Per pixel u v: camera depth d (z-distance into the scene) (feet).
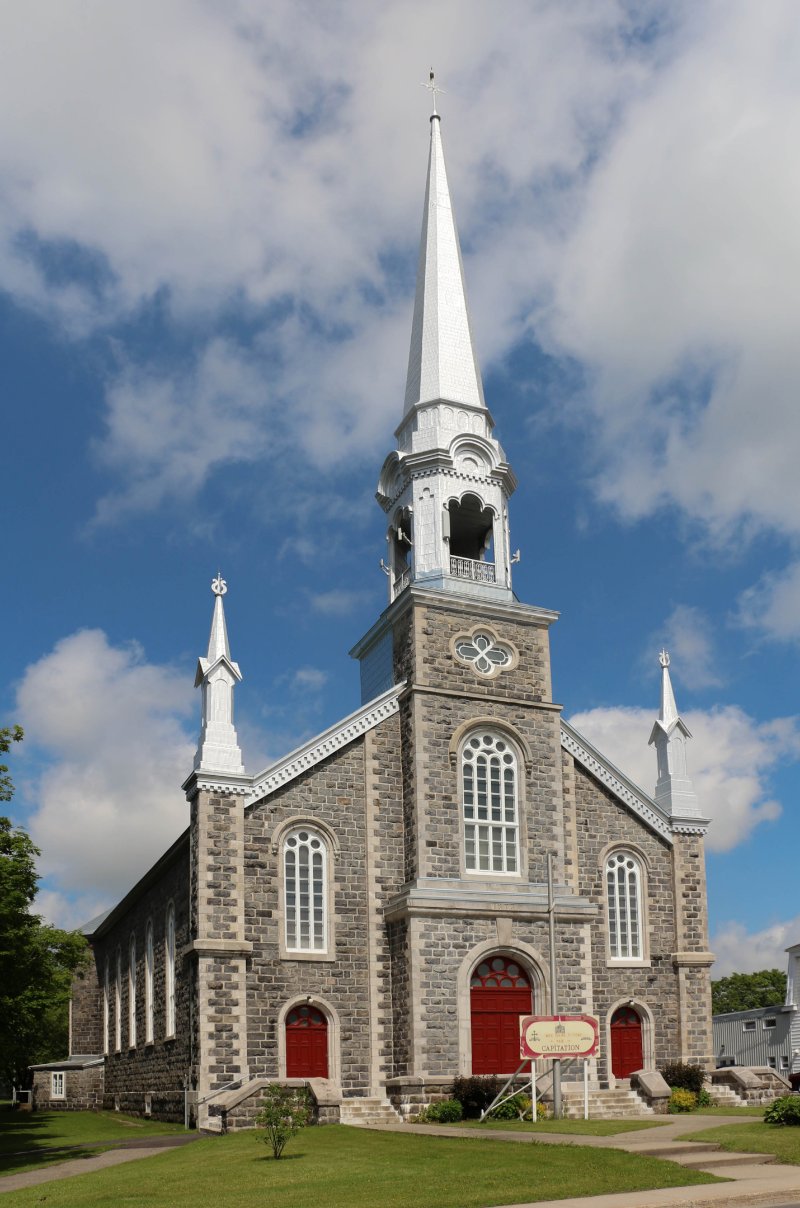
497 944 143.95
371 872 146.72
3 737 128.06
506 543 167.12
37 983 141.38
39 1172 104.32
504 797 153.48
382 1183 80.59
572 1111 135.95
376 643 168.45
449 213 182.50
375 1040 141.28
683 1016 160.86
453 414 168.14
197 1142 114.42
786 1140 97.96
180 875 157.99
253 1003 136.98
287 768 145.07
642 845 166.50
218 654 145.38
